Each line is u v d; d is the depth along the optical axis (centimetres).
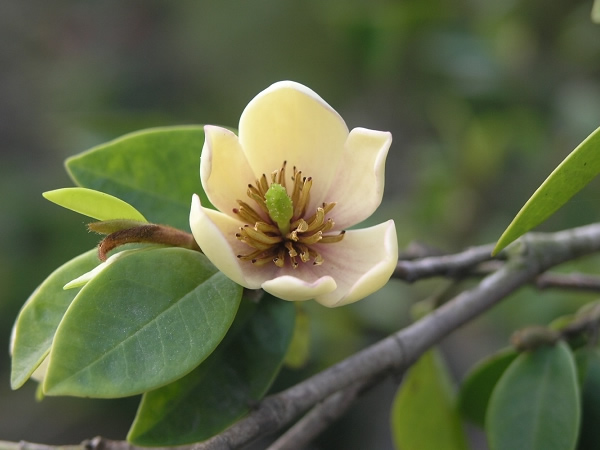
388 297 42
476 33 41
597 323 25
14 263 52
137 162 24
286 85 22
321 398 22
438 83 42
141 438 21
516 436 24
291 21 51
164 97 63
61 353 20
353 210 22
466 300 24
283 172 22
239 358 22
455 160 43
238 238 22
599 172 21
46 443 55
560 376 24
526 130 40
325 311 40
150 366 20
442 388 27
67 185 56
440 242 43
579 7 40
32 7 70
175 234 21
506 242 21
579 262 35
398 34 42
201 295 21
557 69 41
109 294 21
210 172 21
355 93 50
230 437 21
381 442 53
